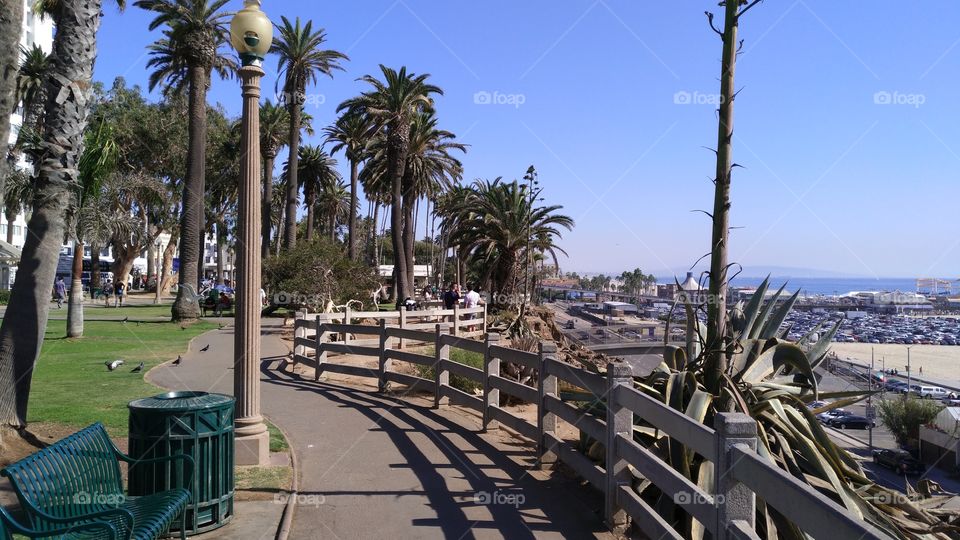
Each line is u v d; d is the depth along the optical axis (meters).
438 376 10.59
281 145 50.62
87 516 3.79
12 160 29.80
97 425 4.90
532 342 12.23
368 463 7.36
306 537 5.25
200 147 31.12
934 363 69.69
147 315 34.16
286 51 39.59
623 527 5.46
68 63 7.96
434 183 54.47
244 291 7.25
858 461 6.36
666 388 6.14
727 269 6.25
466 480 6.78
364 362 15.96
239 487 6.44
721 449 3.88
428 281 68.06
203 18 30.53
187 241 30.08
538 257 38.69
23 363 7.52
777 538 5.04
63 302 49.81
